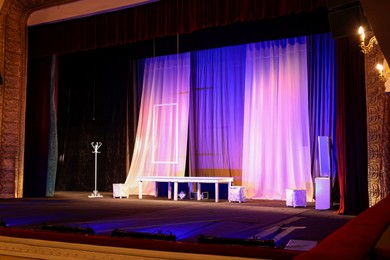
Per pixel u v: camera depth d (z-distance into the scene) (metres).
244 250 3.55
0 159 10.19
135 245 3.81
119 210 7.50
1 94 10.22
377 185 6.71
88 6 9.84
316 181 7.79
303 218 6.37
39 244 4.08
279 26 10.31
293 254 3.39
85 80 13.00
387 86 5.94
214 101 11.05
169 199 10.21
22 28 10.59
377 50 6.87
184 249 3.64
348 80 7.39
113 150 12.47
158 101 11.80
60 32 10.44
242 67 10.79
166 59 11.77
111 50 12.56
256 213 7.05
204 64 11.25
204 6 8.48
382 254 1.92
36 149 11.07
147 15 9.15
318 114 9.77
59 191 12.93
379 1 1.77
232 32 10.87
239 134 10.74
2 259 4.19
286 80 10.19
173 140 11.52
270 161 10.24
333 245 1.43
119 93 12.48
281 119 10.16
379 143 6.73
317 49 9.86
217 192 9.45
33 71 11.12
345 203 7.15
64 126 13.24
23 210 7.47
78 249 3.90
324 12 9.69
